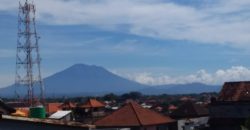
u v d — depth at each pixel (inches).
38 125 868.0
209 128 2930.6
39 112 1079.0
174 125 2790.4
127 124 2197.3
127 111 2285.9
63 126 916.0
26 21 2827.3
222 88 3090.6
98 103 4151.1
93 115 3503.9
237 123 2864.2
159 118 2348.7
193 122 3292.3
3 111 937.5
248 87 3019.2
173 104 5748.0
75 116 3366.1
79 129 949.2
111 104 5826.8
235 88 3036.4
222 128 2888.8
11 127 834.2
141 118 2239.2
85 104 4087.1
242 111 2883.9
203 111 3644.2
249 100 2871.6
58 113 1459.2
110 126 2186.3
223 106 2942.9
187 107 3644.2
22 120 844.0
